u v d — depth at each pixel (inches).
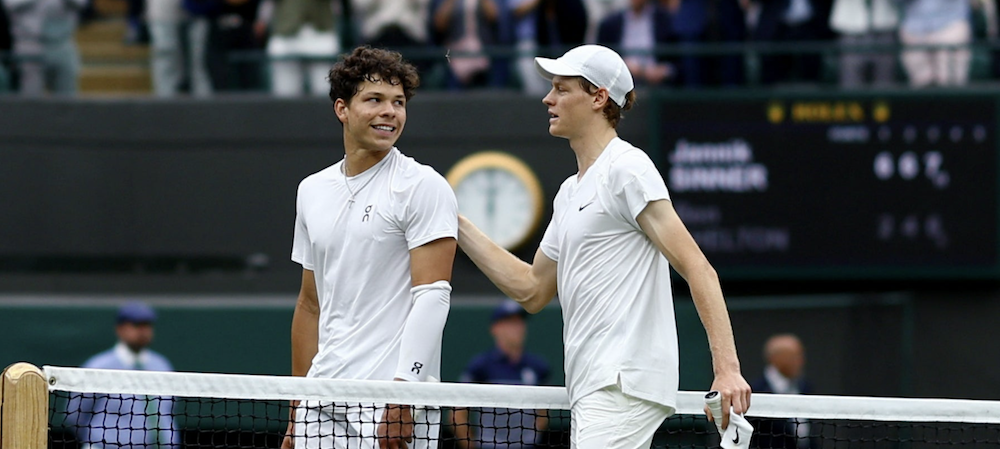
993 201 1685.5
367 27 1788.9
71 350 1697.8
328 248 735.7
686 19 1765.5
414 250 722.2
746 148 1692.9
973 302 1744.6
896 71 1745.8
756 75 1745.8
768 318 1745.8
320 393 703.1
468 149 1718.8
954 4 1782.7
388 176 733.3
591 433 659.4
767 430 1565.0
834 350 1743.4
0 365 1689.2
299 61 1769.2
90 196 1742.1
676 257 652.7
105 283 1743.4
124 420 1333.7
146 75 1779.0
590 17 1865.2
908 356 1749.5
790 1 1785.2
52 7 1766.7
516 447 1432.1
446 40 1786.4
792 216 1697.8
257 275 1739.7
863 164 1692.9
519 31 1772.9
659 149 1697.8
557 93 691.4
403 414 738.8
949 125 1686.8
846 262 1700.3
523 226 1711.4
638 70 1750.7
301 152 1736.0
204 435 1502.2
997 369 1745.8
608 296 666.8
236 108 1738.4
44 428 690.8
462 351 1697.8
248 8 1790.1
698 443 1531.7
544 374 1539.1
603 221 669.9
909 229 1694.1
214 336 1704.0
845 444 1653.5
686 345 1700.3
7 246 1734.7
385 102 721.6
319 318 763.4
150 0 1779.0
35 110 1738.4
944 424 1674.5
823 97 1690.5
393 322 728.3
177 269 1744.6
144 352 1486.2
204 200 1740.9
